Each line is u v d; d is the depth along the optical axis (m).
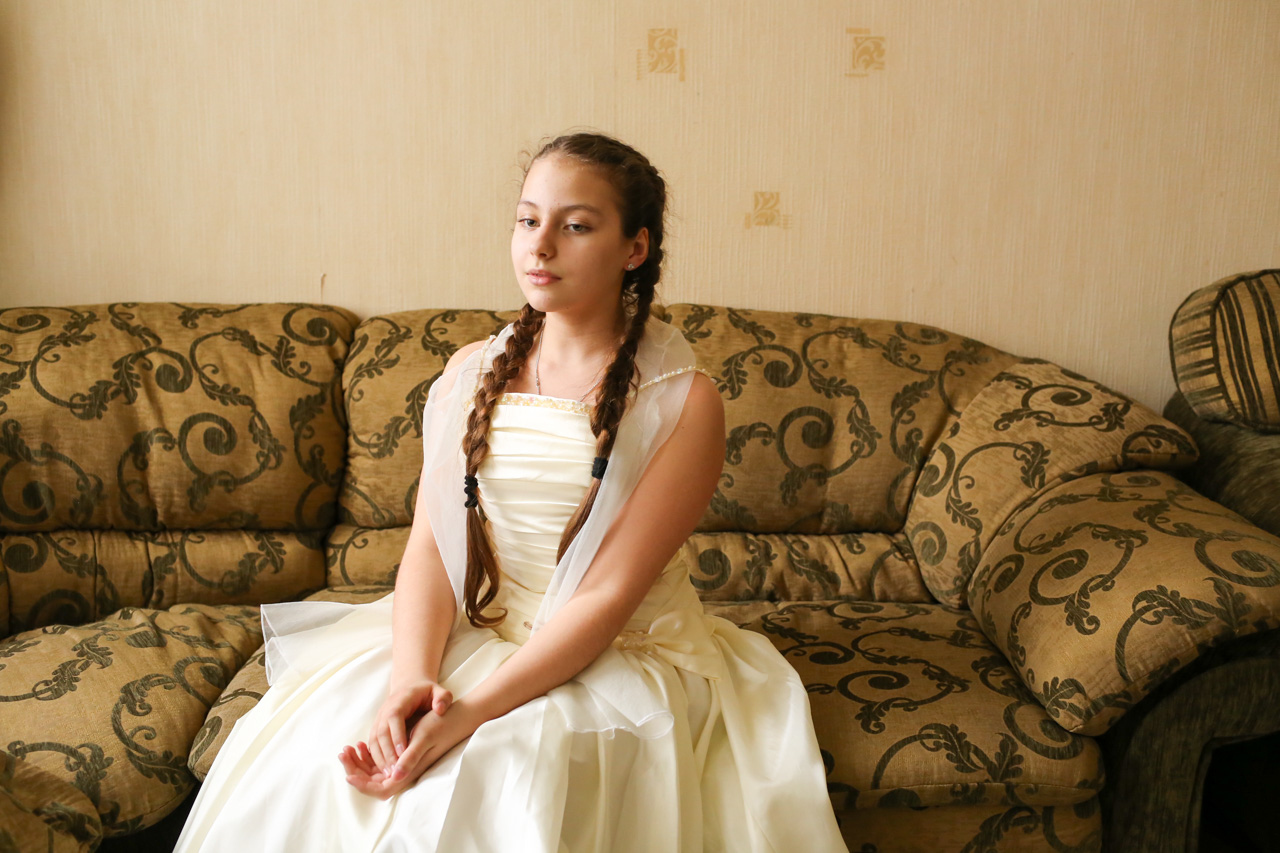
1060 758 1.25
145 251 2.03
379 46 1.99
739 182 2.06
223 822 1.05
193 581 1.75
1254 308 1.87
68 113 1.96
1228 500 1.75
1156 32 2.03
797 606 1.73
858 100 2.04
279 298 2.07
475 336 1.91
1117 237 2.10
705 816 1.13
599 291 1.22
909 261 2.10
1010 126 2.06
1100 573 1.38
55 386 1.72
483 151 2.03
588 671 1.15
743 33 2.01
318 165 2.02
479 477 1.26
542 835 0.94
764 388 1.86
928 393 1.89
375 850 0.97
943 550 1.75
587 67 2.01
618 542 1.19
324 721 1.11
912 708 1.32
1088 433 1.75
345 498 1.87
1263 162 2.08
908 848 1.28
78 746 1.24
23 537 1.71
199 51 1.97
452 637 1.25
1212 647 1.26
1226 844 1.64
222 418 1.78
